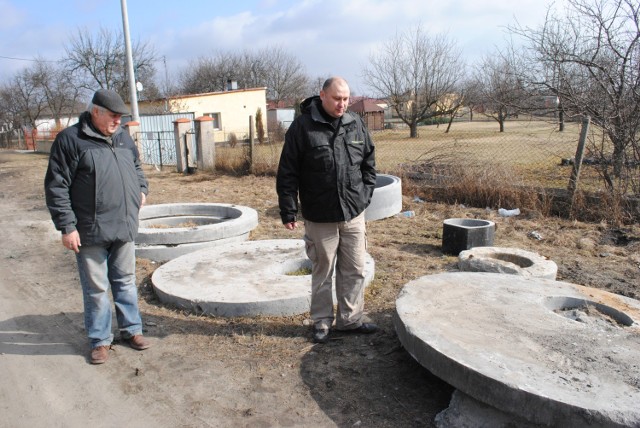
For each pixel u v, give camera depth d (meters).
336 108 3.28
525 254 5.29
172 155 17.73
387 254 5.95
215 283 4.59
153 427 2.82
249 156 13.31
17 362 3.58
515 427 2.50
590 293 3.74
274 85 53.34
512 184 8.34
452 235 5.96
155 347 3.74
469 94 28.12
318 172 3.35
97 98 3.26
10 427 2.86
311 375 3.31
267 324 4.04
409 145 19.36
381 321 4.09
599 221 7.16
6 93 42.69
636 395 2.40
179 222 7.29
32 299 4.84
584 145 7.38
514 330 3.08
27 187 13.07
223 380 3.28
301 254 5.38
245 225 6.40
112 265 3.65
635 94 7.27
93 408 3.02
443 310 3.35
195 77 53.69
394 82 30.61
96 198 3.31
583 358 2.75
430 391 3.12
